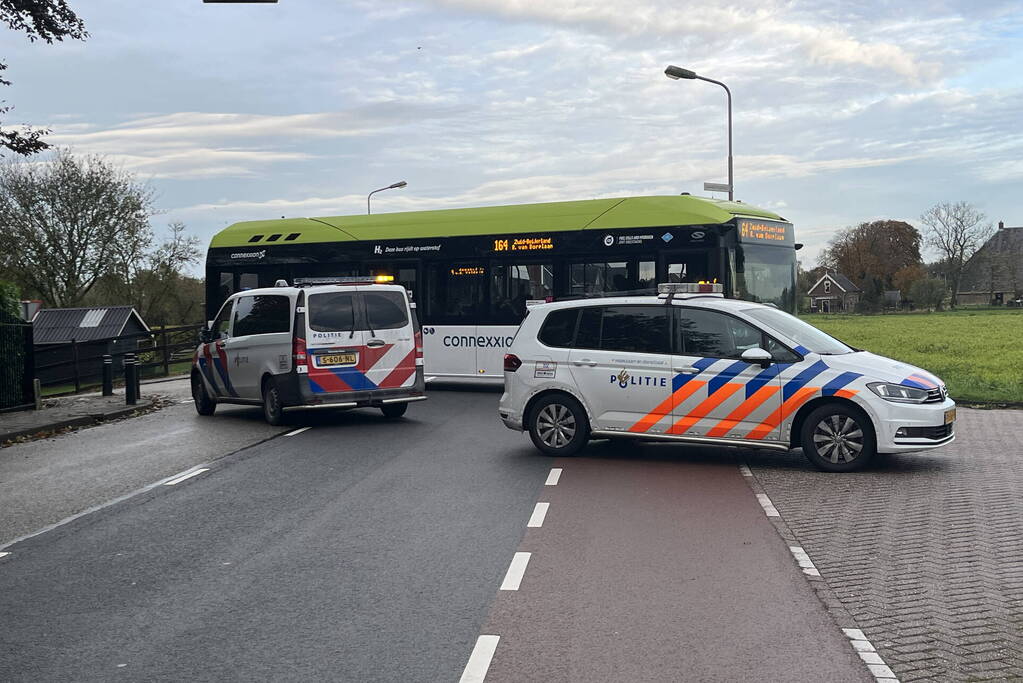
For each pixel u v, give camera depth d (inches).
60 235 1644.9
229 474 418.0
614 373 432.1
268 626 214.1
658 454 454.9
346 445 494.3
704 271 655.8
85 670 189.0
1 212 1627.7
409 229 778.2
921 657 188.5
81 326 1700.3
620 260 687.7
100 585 251.8
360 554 276.4
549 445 447.8
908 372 402.6
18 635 211.9
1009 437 501.0
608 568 256.8
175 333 1429.6
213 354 636.1
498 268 738.8
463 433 532.4
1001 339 1688.0
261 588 244.4
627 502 343.6
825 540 285.0
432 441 502.3
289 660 192.2
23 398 749.9
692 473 402.3
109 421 674.2
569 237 708.7
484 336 742.5
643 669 184.1
